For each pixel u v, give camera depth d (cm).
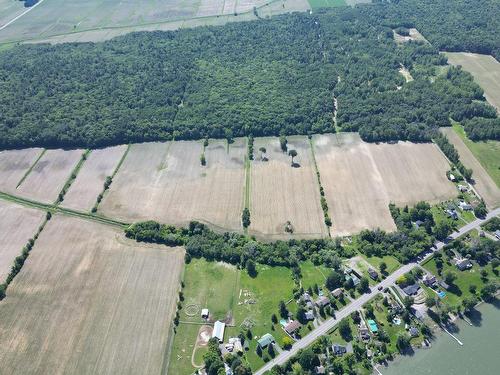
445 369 18525
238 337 19650
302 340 19450
